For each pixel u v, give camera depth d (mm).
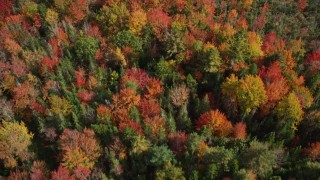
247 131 88750
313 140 86438
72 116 88000
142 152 76312
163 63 97000
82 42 105062
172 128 83750
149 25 111688
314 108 91062
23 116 94688
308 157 76062
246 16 121125
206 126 82625
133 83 92938
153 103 89188
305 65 104938
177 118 88375
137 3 123375
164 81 98125
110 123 84812
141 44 108062
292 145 85188
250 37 104062
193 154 75000
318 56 104625
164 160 72438
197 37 110625
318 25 118438
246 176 65000
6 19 125625
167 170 69125
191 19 113500
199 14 114250
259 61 103375
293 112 87000
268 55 105000
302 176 69375
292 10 122625
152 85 94000
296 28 117000
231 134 84312
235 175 66562
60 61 104500
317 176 68062
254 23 117250
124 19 115562
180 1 122375
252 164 69688
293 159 77375
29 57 106250
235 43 98938
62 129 85500
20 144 82000
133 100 89625
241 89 89125
